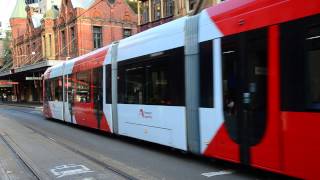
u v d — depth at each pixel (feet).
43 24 195.42
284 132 23.03
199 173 28.66
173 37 34.37
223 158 28.22
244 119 26.12
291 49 22.70
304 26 21.97
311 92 21.48
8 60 290.15
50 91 81.71
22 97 247.50
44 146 44.98
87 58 57.67
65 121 71.77
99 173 29.76
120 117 45.14
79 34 165.37
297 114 22.22
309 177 21.49
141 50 40.06
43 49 198.49
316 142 21.12
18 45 244.63
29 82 228.84
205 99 30.12
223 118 28.14
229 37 27.63
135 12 188.44
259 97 24.90
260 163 24.80
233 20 27.35
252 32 25.57
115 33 173.47
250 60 25.72
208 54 29.81
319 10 21.16
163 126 35.88
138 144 43.98
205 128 30.17
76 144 45.80
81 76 60.39
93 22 168.35
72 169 31.50
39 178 28.76
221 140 28.40
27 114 110.73
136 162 33.60
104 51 50.31
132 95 42.04
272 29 23.99
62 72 72.49
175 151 38.50
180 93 33.17
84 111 58.65
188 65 32.09
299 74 22.18
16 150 42.37
